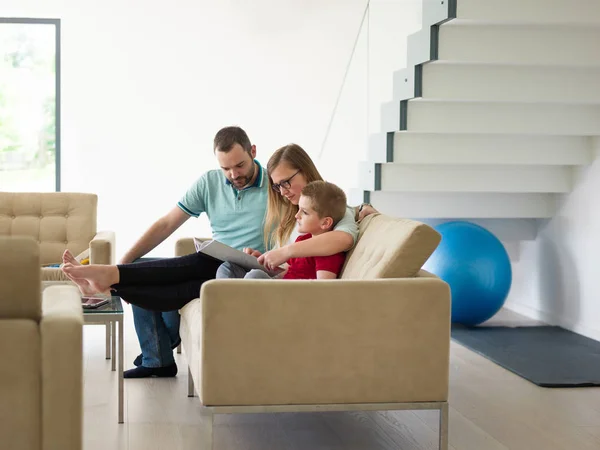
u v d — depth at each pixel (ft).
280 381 8.55
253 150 12.29
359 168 17.94
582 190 16.96
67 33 21.01
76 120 21.22
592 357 14.48
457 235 16.99
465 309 16.87
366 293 8.63
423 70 14.47
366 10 18.90
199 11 21.40
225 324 8.43
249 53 21.67
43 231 16.42
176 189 21.67
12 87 22.02
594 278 16.43
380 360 8.70
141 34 21.26
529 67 14.74
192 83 21.53
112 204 21.50
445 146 16.28
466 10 13.10
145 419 10.61
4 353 6.37
